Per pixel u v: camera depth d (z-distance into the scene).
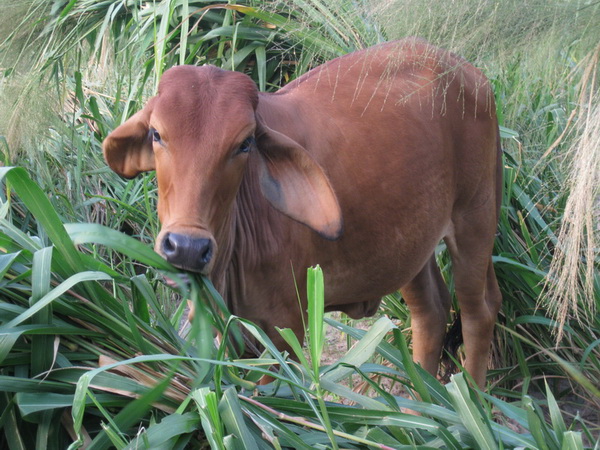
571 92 3.89
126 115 4.41
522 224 4.25
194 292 2.38
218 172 2.49
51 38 4.53
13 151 4.03
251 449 2.03
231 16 4.80
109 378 2.16
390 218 3.35
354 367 2.39
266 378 3.09
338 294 3.40
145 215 4.16
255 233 2.93
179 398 2.23
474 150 3.73
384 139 3.32
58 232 2.23
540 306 4.27
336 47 4.39
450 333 4.27
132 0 4.71
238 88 2.56
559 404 4.24
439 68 3.58
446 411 2.46
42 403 2.04
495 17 2.60
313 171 2.67
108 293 2.38
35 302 2.16
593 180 2.60
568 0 2.57
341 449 2.22
